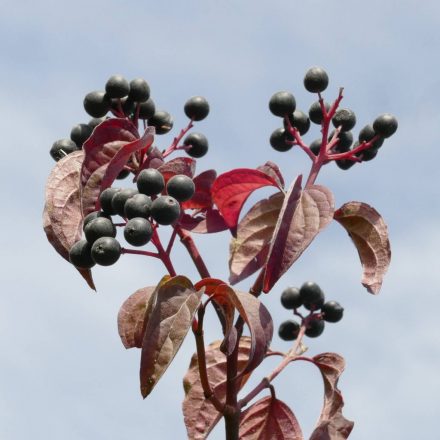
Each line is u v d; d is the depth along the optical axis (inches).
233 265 19.4
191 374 19.5
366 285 19.3
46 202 18.4
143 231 17.6
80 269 18.2
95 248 17.7
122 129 18.7
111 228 17.8
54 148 19.3
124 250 18.0
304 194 18.5
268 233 19.5
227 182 19.5
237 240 19.5
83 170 18.5
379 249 19.4
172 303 17.4
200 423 19.3
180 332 17.3
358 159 19.6
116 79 19.2
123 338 18.5
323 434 19.6
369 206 19.5
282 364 19.5
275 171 19.6
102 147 18.6
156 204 17.8
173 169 19.0
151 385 17.2
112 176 18.2
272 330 17.6
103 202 18.0
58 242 18.3
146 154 19.1
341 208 19.5
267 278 18.1
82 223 18.2
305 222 18.3
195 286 17.8
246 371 17.5
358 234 19.5
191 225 19.7
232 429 18.3
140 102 19.4
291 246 18.2
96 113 19.3
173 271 18.2
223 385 19.5
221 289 17.8
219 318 18.6
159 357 17.3
